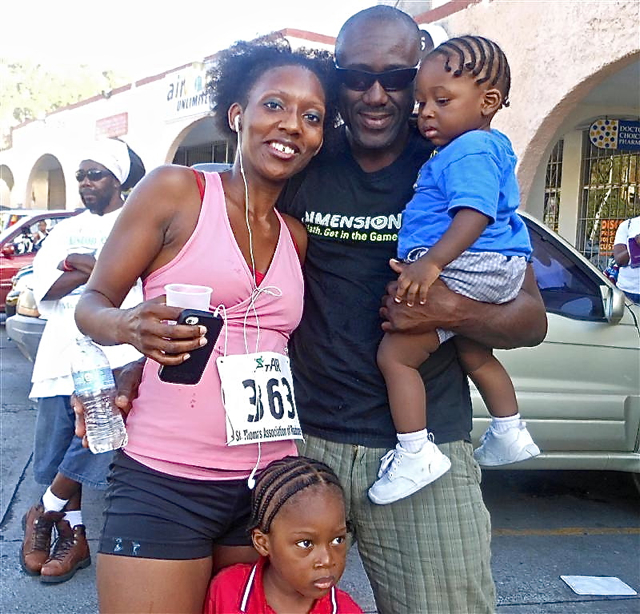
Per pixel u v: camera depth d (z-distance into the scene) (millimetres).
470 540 2105
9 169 28734
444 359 2234
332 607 1890
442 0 10211
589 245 10539
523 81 8266
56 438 3684
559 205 10977
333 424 2178
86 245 3664
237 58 2062
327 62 2150
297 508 1764
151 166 16328
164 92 15578
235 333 1901
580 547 4301
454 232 2059
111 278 1831
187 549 1831
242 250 1915
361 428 2154
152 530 1805
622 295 4297
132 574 1787
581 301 4441
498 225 2170
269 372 1935
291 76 1928
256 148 1920
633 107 9227
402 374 2096
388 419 2156
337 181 2199
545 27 7895
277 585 1863
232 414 1846
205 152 17359
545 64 7934
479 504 2166
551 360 4297
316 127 1958
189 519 1837
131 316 1670
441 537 2084
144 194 1860
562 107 7848
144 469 1838
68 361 3600
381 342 2152
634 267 6234
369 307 2180
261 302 1926
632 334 4438
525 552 4215
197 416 1845
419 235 2141
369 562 2211
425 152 2301
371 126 2152
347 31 2154
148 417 1868
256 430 1875
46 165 25297
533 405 4273
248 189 1955
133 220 1848
